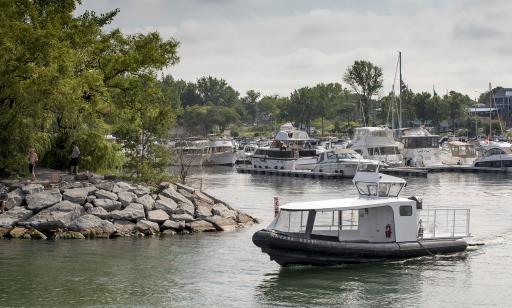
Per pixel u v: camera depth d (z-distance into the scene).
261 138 180.38
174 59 57.56
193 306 28.77
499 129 186.38
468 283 32.38
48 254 37.12
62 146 54.75
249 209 58.06
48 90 47.91
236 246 39.84
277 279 32.94
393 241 36.38
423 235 38.59
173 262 35.84
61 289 30.86
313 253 34.44
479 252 38.72
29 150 48.62
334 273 34.09
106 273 33.59
